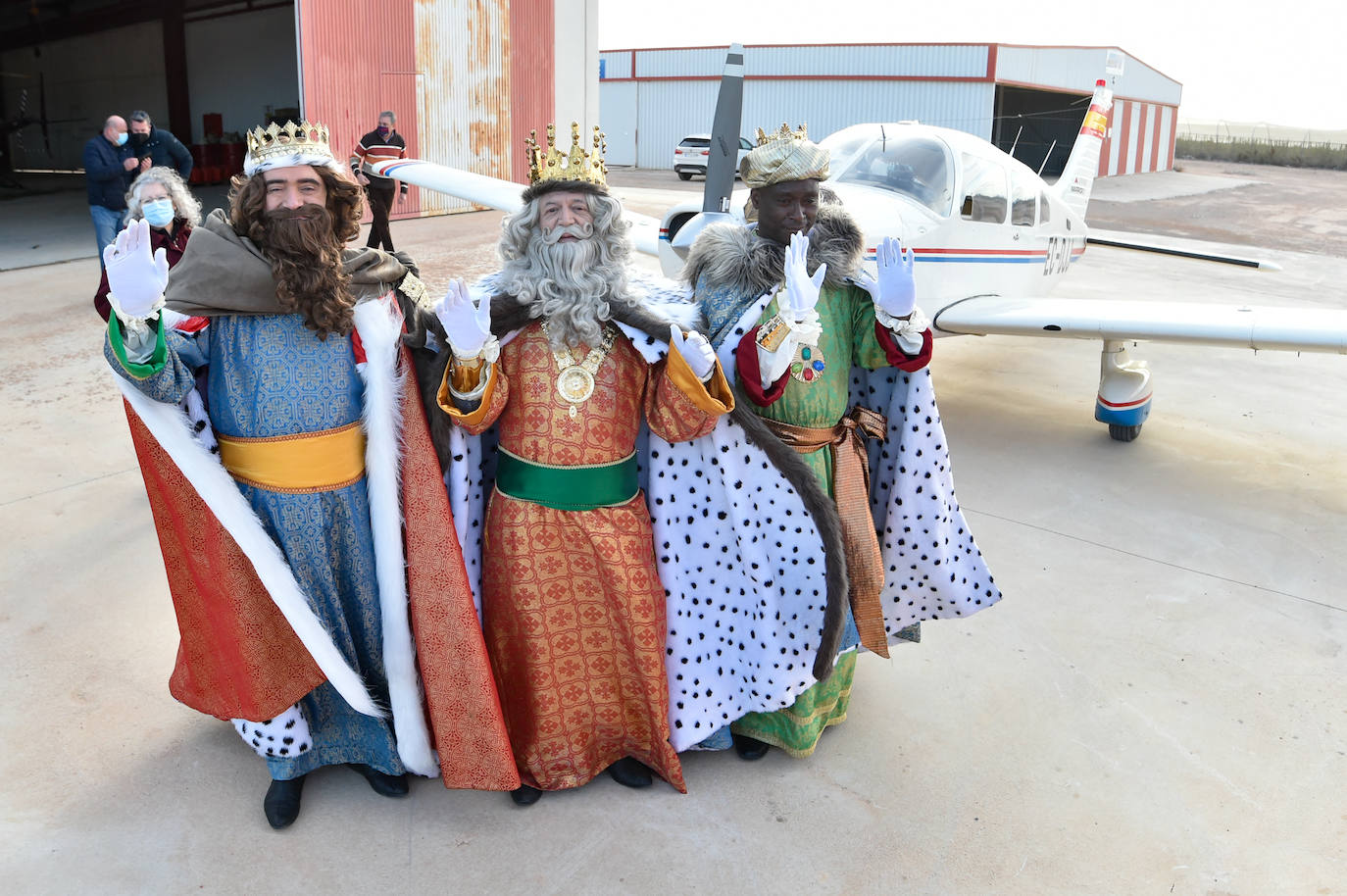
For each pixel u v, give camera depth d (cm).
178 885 203
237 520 190
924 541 243
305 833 220
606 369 204
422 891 203
